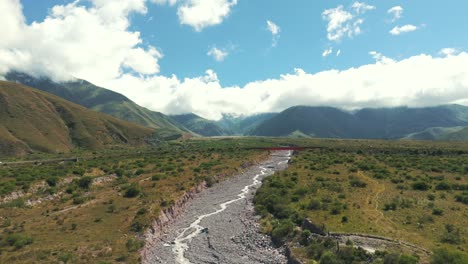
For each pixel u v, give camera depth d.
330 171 97.94
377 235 45.81
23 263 40.66
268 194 75.06
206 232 60.69
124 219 60.44
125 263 43.75
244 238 55.38
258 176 113.69
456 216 52.72
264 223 60.09
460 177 83.50
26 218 60.25
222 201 82.50
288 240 49.84
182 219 69.19
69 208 67.50
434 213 54.47
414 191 70.12
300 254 44.31
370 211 56.72
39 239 49.44
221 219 67.88
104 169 106.94
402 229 47.91
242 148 192.25
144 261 46.16
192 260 48.16
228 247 52.75
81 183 85.12
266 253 48.75
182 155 150.38
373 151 159.00
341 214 55.81
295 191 74.50
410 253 39.53
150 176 99.38
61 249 45.50
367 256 39.72
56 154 178.75
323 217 55.00
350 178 86.12
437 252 36.38
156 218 61.47
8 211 63.00
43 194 75.19
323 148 189.12
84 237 51.19
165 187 86.19
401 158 125.19
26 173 94.31
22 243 46.69
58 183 84.56
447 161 113.44
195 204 80.31
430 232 46.41
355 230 48.22
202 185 95.19
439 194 66.88
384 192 69.50
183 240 57.00
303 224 53.56
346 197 66.75
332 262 39.34
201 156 145.25
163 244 55.03
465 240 42.97
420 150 155.38
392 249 41.06
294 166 114.69
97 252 45.81
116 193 79.19
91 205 69.19
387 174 89.25
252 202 78.44
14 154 178.00
